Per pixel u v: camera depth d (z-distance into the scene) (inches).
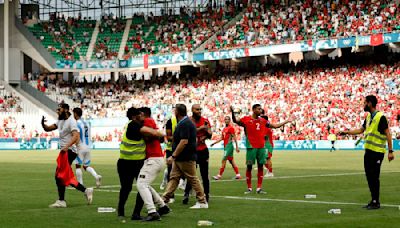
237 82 2854.3
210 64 2994.6
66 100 3051.2
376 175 609.6
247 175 784.3
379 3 2581.2
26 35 3085.6
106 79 3464.6
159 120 2842.0
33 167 1389.0
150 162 545.0
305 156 1795.0
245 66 3004.4
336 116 2385.6
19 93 3016.7
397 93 2367.1
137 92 3083.2
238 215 574.6
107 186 897.5
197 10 3351.4
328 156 1785.2
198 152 669.3
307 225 506.9
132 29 3253.0
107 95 3107.8
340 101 2461.9
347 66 2637.8
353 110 2380.7
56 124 665.6
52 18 3316.9
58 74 3238.2
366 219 536.1
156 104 2952.8
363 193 762.8
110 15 3385.8
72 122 652.7
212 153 2119.8
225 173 1162.6
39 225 521.0
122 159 556.1
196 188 622.2
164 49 3075.8
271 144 1048.2
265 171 1173.1
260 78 2812.5
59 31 3233.3
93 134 2925.7
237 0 3137.3
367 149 609.9
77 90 3120.1
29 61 3248.0
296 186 869.2
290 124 2468.0
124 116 2915.8
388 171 1156.5
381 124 603.8
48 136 2851.9
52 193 796.6
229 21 3036.4
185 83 3019.2
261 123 775.7
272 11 2893.7
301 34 2687.0
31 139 2815.0
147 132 539.5
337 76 2588.6
